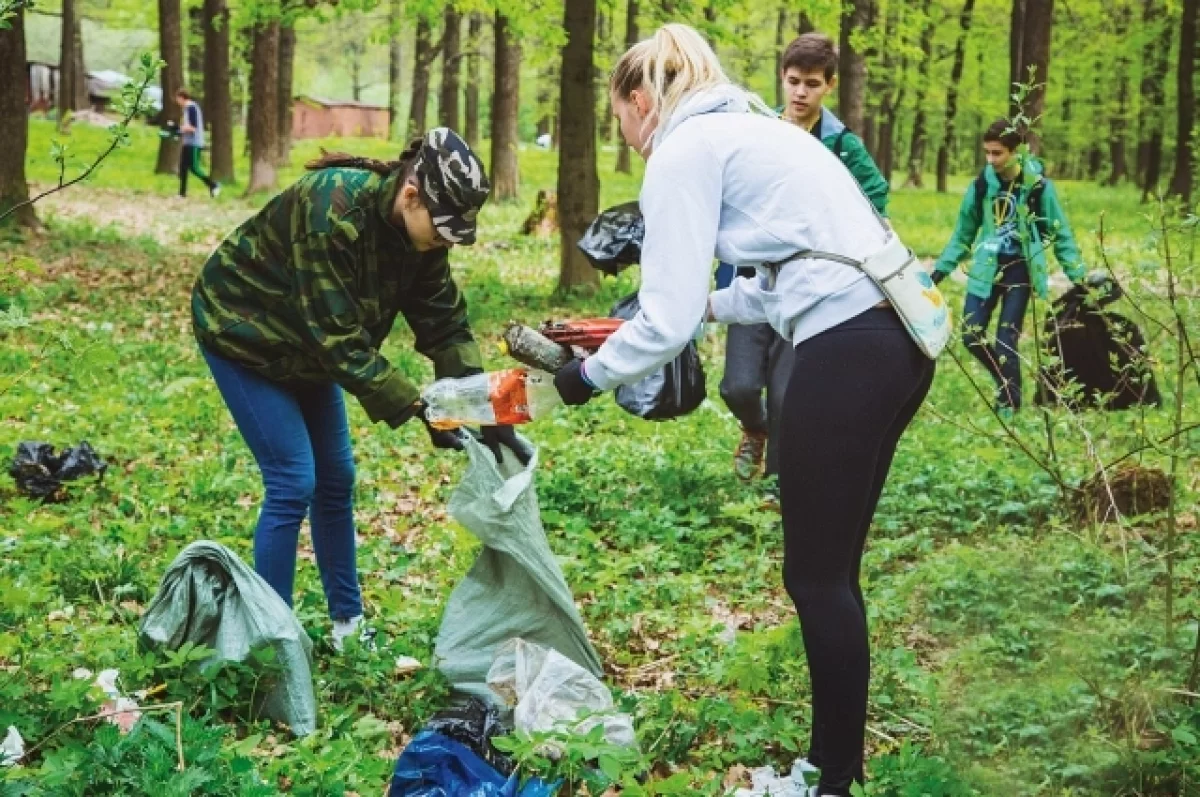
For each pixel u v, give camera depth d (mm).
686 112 3318
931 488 6672
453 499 3998
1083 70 40719
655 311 3205
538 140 55438
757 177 3213
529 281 16719
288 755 3699
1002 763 3385
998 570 4383
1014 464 6730
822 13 16453
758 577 5547
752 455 6832
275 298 4074
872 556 5613
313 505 4453
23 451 6609
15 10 4234
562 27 15328
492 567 4117
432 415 3705
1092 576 4359
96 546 5406
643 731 3826
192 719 3748
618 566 5148
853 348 3186
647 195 3230
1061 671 3576
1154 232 4117
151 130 42531
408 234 3996
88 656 4156
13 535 5590
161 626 4012
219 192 27641
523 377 3607
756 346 6613
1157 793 3428
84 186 27109
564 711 3654
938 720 3646
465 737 3561
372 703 4152
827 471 3207
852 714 3289
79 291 13117
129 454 7332
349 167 4031
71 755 3289
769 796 3455
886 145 43438
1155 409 8281
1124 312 8164
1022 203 4922
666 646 4789
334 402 4441
